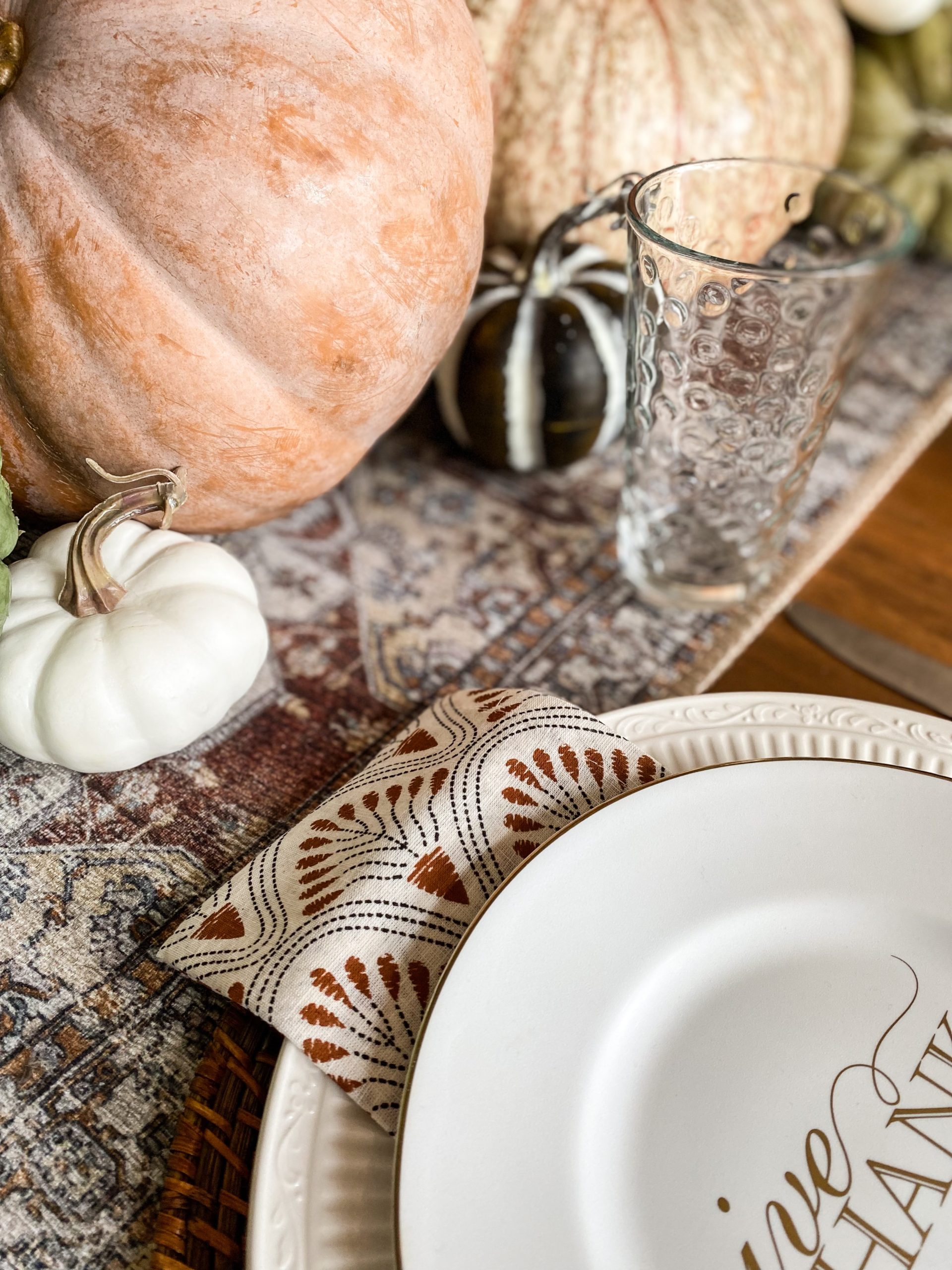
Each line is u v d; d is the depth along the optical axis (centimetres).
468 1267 25
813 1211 27
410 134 38
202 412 38
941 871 31
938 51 66
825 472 54
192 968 32
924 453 56
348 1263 26
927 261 73
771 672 43
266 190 35
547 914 30
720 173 46
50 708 37
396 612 47
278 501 43
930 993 30
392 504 53
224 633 38
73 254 36
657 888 30
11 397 39
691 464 47
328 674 44
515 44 52
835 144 61
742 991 30
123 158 35
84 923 35
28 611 38
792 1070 29
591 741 34
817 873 31
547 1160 27
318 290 37
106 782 39
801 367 44
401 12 38
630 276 42
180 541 41
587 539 52
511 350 50
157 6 35
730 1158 27
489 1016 28
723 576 48
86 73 35
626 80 51
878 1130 28
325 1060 29
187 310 37
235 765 40
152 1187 30
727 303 42
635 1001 29
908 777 32
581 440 53
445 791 33
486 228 56
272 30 36
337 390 40
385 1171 28
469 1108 27
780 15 55
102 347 37
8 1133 31
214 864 37
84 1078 32
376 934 31
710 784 32
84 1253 29
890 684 42
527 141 52
